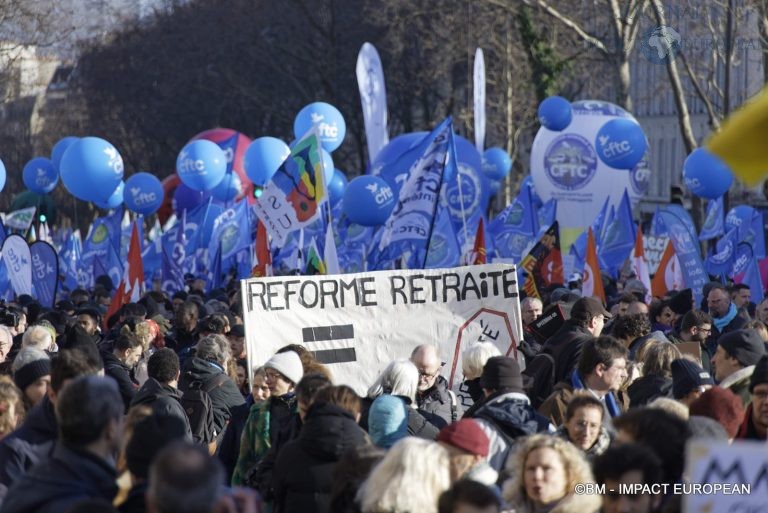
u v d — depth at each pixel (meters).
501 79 102.62
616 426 12.65
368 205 41.62
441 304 22.02
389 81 120.25
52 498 10.51
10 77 123.75
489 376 15.67
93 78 146.88
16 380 16.44
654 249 45.56
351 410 14.78
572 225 56.28
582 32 75.75
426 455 11.70
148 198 59.88
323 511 14.28
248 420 17.81
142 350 23.94
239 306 31.02
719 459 8.77
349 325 21.56
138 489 10.88
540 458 12.38
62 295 51.78
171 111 139.75
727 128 6.85
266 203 31.61
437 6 104.38
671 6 73.19
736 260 41.59
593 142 55.78
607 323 26.05
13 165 171.50
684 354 18.91
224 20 127.31
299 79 126.00
